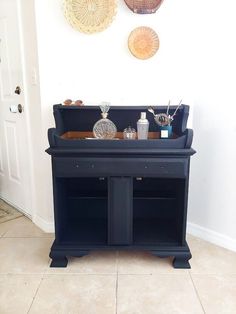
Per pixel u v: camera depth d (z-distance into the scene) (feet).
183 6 5.69
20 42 6.45
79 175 5.20
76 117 6.05
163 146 5.12
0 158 8.62
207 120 6.15
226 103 5.82
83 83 6.15
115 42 5.94
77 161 5.13
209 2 5.72
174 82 6.04
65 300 4.75
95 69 6.08
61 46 5.99
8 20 6.72
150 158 5.09
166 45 5.88
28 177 7.35
